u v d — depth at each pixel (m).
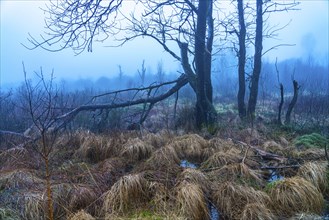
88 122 12.00
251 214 4.75
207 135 9.67
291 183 5.34
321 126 9.77
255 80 12.94
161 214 4.95
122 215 4.99
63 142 8.65
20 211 4.91
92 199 5.33
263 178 6.25
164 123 12.09
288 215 4.99
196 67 11.10
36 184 5.70
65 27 7.63
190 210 4.91
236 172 6.20
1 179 5.79
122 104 11.79
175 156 7.42
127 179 5.46
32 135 8.91
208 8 11.34
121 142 8.41
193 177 5.79
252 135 9.06
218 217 5.07
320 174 5.77
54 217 4.93
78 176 6.15
